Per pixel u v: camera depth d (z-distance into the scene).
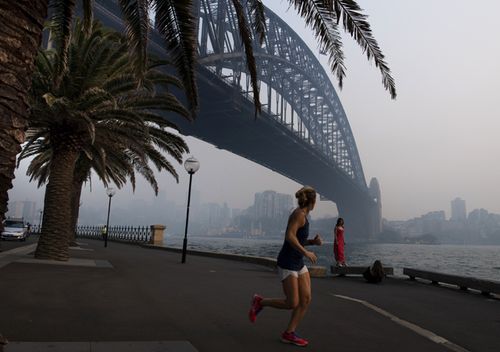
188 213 16.05
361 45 7.75
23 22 3.50
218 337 4.80
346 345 4.73
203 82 63.69
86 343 4.18
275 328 5.38
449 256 83.50
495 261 62.72
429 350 4.70
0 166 3.29
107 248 25.70
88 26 7.43
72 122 13.82
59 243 13.52
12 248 19.34
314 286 10.17
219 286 9.30
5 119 3.32
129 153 21.61
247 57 7.86
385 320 6.25
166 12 6.83
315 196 4.64
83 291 7.43
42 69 13.01
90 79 13.27
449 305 7.88
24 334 4.42
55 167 13.90
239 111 73.00
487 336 5.48
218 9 67.94
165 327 5.12
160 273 11.41
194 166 16.19
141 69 7.04
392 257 68.12
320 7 7.34
